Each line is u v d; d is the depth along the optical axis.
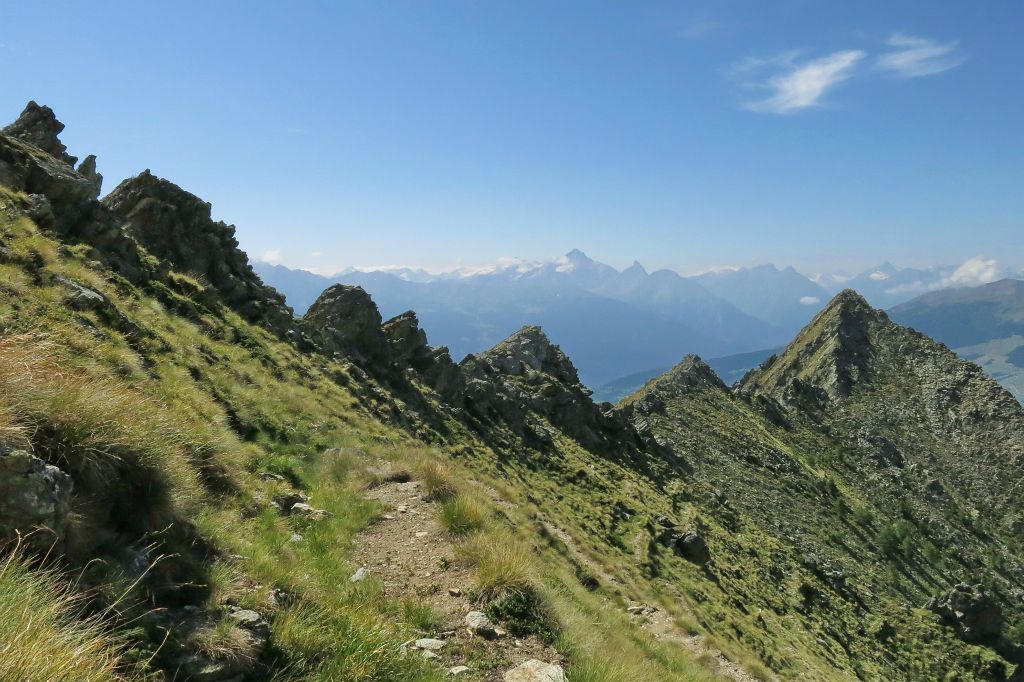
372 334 49.31
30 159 25.25
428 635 9.24
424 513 15.41
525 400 72.50
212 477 12.08
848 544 95.06
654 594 28.83
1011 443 158.75
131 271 26.03
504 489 30.58
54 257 19.44
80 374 10.52
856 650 51.09
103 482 7.22
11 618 4.67
